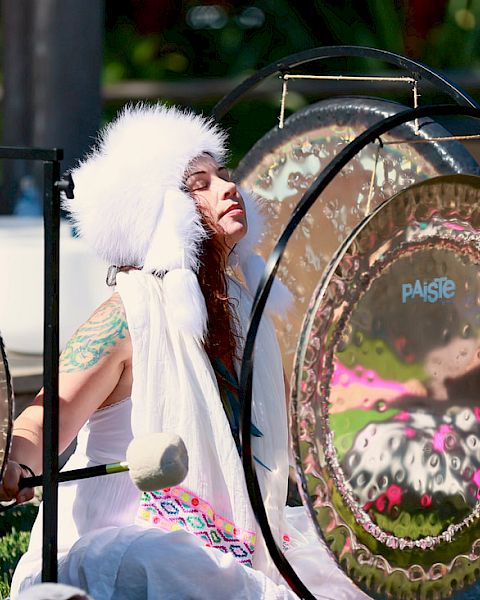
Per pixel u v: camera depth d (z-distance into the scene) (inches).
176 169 201.2
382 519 195.6
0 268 331.0
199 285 202.2
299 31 765.9
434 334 199.6
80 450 205.0
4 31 506.6
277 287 217.3
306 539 218.5
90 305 327.3
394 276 192.7
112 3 813.9
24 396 324.8
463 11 727.7
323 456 187.3
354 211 247.0
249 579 189.6
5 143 513.0
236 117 708.7
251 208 219.8
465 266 202.7
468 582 208.2
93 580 186.1
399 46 730.8
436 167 230.8
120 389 200.2
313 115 253.1
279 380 211.5
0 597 246.7
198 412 194.7
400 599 199.8
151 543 186.2
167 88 650.8
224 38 799.1
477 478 207.2
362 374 191.3
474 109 198.1
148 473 174.6
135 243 201.3
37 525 203.3
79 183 204.1
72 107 452.8
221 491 197.2
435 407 200.8
